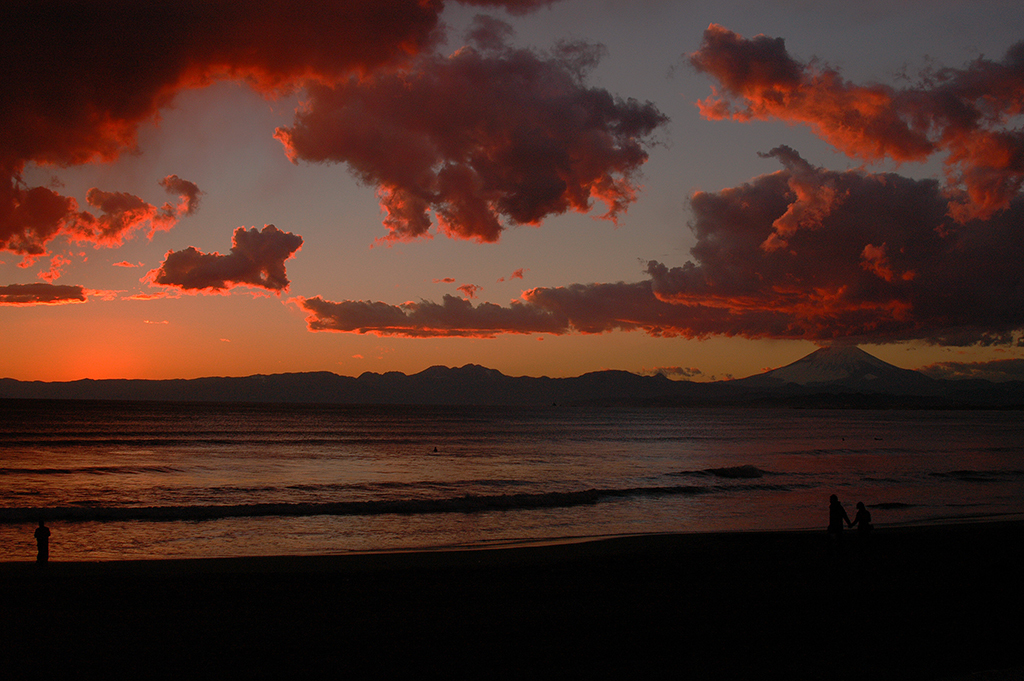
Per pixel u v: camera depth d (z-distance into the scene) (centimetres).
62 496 3594
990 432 13850
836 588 1404
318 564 1756
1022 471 5253
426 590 1411
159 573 1609
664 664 866
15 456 6106
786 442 9844
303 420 15762
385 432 11325
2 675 851
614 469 5466
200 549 2158
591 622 1109
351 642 991
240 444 8075
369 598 1330
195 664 893
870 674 812
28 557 1995
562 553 1955
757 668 842
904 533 2194
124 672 862
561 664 872
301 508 2920
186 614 1182
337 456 6569
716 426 16375
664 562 1753
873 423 19688
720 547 2022
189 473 4888
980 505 3309
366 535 2414
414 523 2678
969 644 959
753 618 1134
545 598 1323
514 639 1003
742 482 4475
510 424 15912
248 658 917
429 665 877
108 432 9900
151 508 2809
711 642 976
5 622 1115
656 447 8481
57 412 17138
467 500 3225
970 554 1839
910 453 7569
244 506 2914
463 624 1098
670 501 3438
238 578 1541
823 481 4531
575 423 17212
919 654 905
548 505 3241
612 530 2589
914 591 1366
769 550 1956
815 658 888
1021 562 1719
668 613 1173
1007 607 1215
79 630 1067
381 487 4156
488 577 1564
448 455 6862
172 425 12200
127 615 1173
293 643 989
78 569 1656
